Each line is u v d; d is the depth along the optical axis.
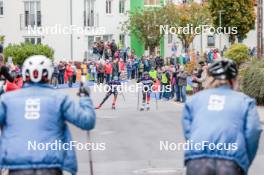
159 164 21.03
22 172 9.42
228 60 10.11
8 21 75.44
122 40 80.12
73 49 74.38
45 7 74.56
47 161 9.48
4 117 9.80
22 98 9.76
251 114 9.72
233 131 9.59
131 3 81.81
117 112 40.50
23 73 10.02
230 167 9.41
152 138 27.75
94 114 9.80
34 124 9.60
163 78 50.44
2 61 14.41
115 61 62.41
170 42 83.56
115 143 26.30
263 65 41.88
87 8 75.94
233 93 9.91
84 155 23.19
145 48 78.50
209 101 9.86
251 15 76.62
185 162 9.75
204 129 9.63
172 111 40.94
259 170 19.39
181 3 79.56
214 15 75.94
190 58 65.75
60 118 9.71
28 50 61.31
